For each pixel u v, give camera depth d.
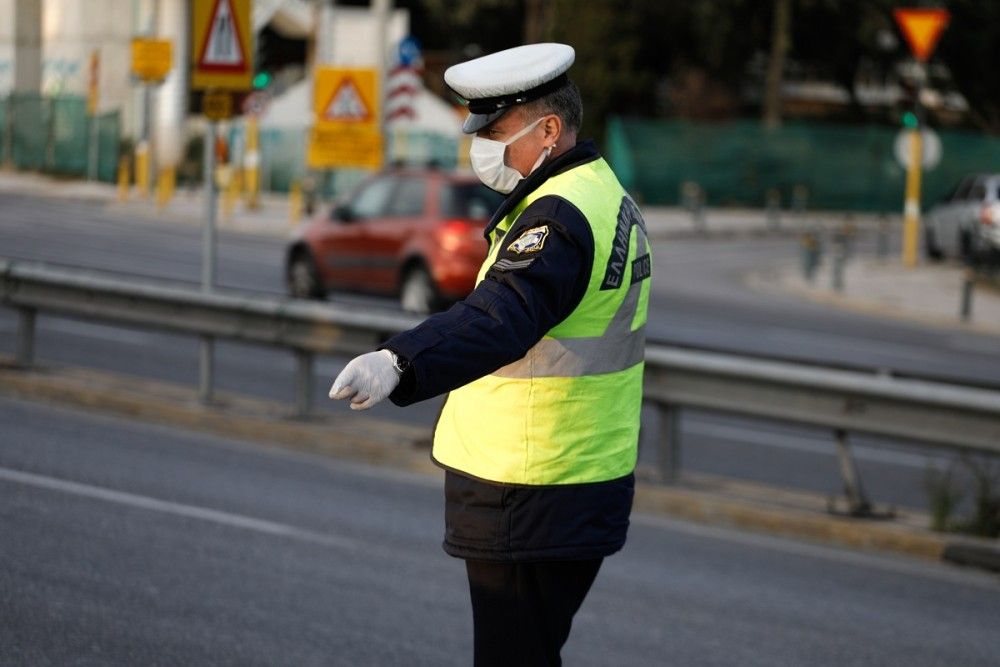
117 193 105.06
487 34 193.50
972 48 172.00
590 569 9.78
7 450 25.50
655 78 166.25
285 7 122.75
